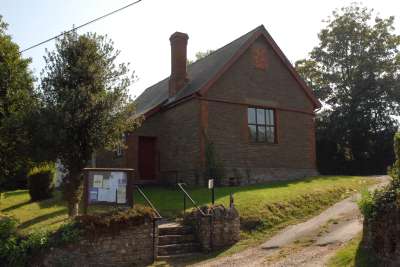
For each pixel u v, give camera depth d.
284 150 22.66
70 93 14.19
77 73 14.73
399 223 8.14
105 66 15.26
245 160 21.16
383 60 35.66
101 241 10.92
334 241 11.29
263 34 22.53
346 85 36.41
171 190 19.56
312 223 13.66
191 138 20.66
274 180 21.89
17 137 15.84
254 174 21.25
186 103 21.28
